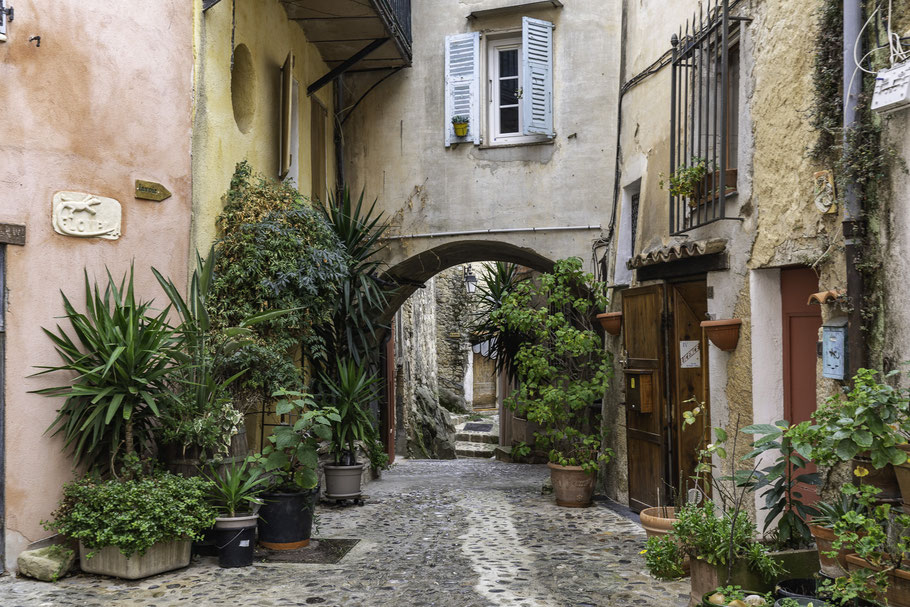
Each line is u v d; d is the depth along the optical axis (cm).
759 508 548
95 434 541
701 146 666
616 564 578
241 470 574
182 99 662
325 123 1016
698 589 424
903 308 399
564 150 994
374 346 1084
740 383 577
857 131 425
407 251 1035
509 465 1448
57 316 563
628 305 809
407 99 1045
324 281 734
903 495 335
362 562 588
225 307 684
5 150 537
